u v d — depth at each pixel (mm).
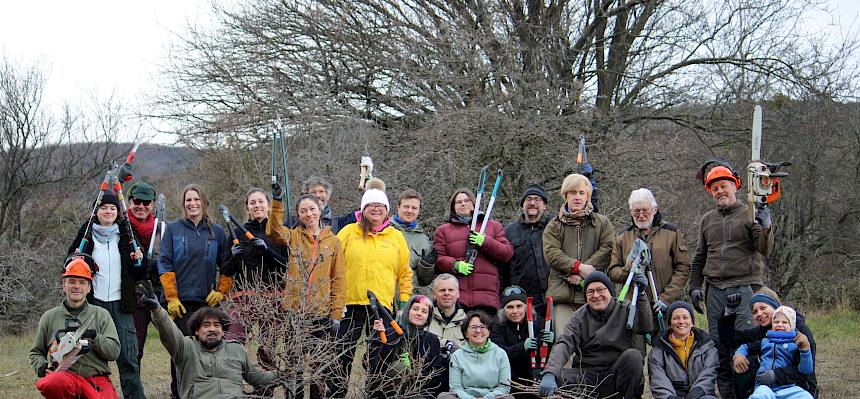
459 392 6277
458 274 7156
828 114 16562
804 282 16594
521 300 6684
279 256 6668
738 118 16875
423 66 15625
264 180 15336
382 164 14594
